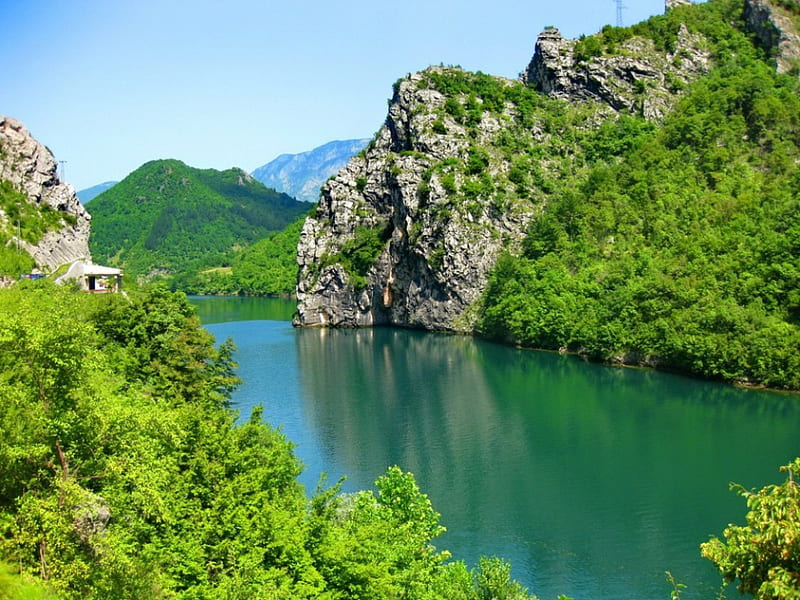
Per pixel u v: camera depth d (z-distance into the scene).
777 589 17.30
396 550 32.31
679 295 113.88
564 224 155.75
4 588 21.52
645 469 63.12
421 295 176.25
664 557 47.12
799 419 79.25
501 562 41.78
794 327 99.19
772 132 148.50
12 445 23.91
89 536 24.92
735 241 120.56
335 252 191.38
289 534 26.70
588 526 51.81
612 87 189.88
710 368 102.00
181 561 25.14
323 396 94.00
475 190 169.62
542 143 183.75
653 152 157.00
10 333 25.06
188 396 59.06
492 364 120.44
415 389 98.56
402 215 179.62
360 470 63.97
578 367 116.25
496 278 158.50
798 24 192.00
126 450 27.09
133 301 67.88
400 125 192.12
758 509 19.25
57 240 111.75
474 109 187.12
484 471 63.31
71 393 26.39
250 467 29.03
